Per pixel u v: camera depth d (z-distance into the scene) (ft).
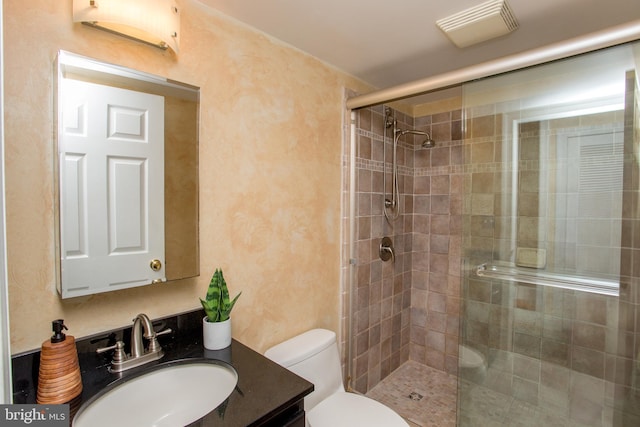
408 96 5.39
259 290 4.67
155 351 3.36
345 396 4.79
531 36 4.69
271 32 4.61
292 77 5.02
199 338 3.87
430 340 8.00
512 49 5.11
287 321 5.09
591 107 4.13
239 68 4.31
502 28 4.34
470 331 5.49
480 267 5.30
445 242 7.72
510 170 4.86
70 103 2.99
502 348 5.20
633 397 4.22
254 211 4.55
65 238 2.99
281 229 4.95
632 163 3.98
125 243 3.35
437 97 7.51
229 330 3.71
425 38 4.79
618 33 3.53
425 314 8.07
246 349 3.63
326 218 5.74
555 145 4.47
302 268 5.32
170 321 3.71
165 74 3.62
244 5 3.96
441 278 7.80
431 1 3.87
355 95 6.24
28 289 2.86
